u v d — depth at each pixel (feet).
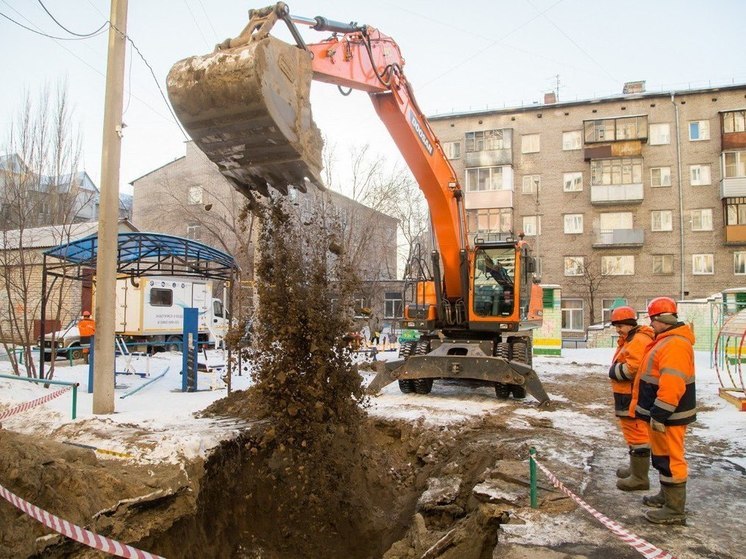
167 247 38.47
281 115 14.62
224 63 14.07
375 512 23.03
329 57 20.61
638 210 111.75
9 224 48.42
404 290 39.68
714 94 109.40
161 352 65.10
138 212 120.16
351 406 23.48
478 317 35.27
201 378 43.34
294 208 30.09
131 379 42.24
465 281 35.06
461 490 20.85
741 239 104.58
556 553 13.04
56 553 14.25
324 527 22.07
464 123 121.29
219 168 16.47
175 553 17.88
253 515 22.29
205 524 20.07
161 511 17.99
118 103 29.25
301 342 22.24
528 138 118.32
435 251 35.76
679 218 109.60
